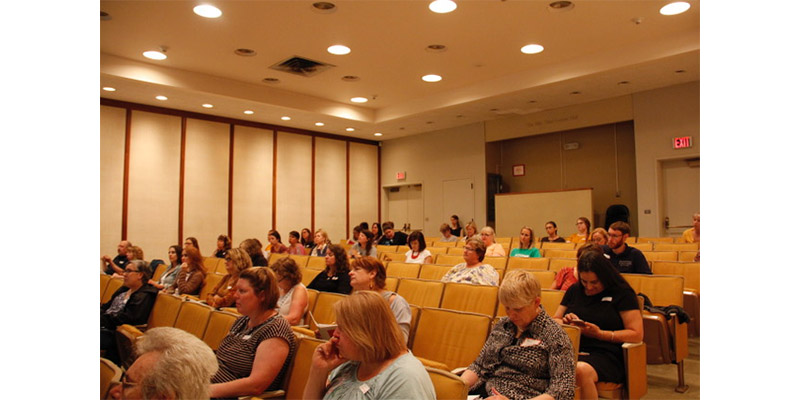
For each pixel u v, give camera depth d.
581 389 2.49
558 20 5.84
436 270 4.96
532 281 2.25
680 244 6.29
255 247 5.76
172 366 1.36
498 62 7.33
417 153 12.54
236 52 6.88
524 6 5.47
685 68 7.21
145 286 4.02
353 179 12.84
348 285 4.38
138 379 1.37
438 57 7.08
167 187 9.84
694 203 8.47
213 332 3.02
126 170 9.34
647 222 8.70
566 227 9.83
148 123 9.62
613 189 10.23
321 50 6.79
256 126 11.10
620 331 2.76
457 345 2.73
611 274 2.90
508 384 2.24
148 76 7.34
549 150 11.19
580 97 9.00
